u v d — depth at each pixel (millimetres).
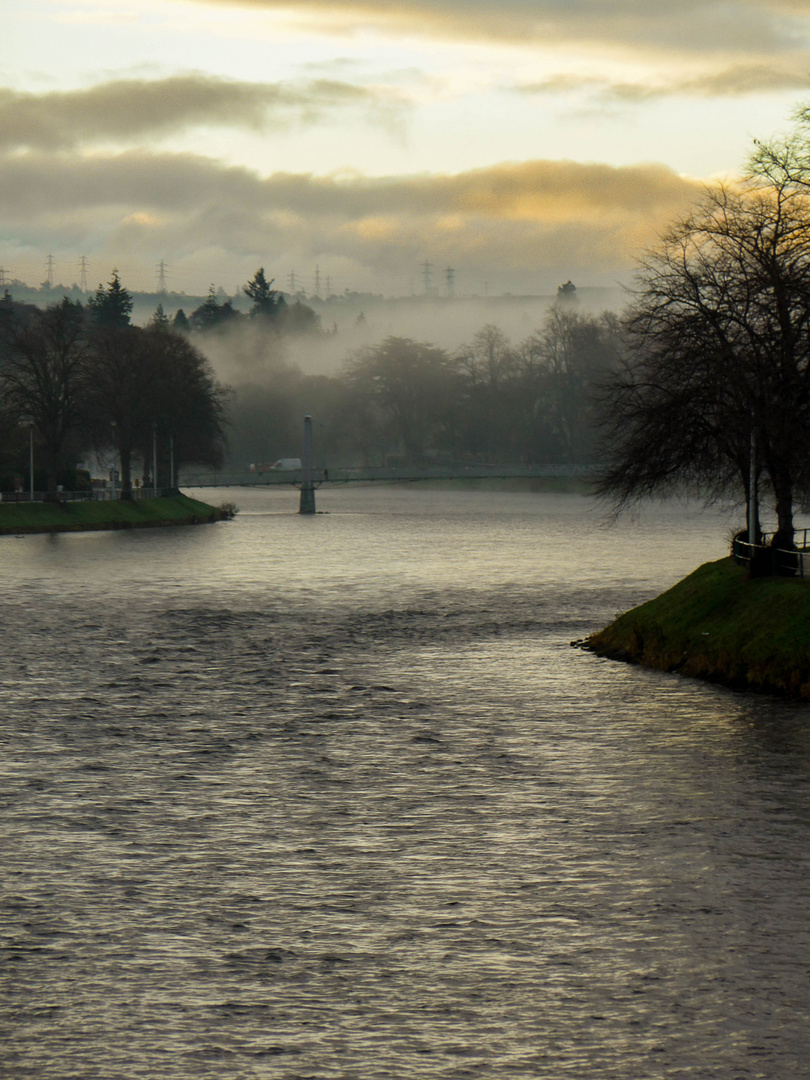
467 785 41812
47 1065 23688
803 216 66938
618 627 71938
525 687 58719
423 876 33188
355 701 55719
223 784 41969
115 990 26641
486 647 71250
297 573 116625
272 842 35969
